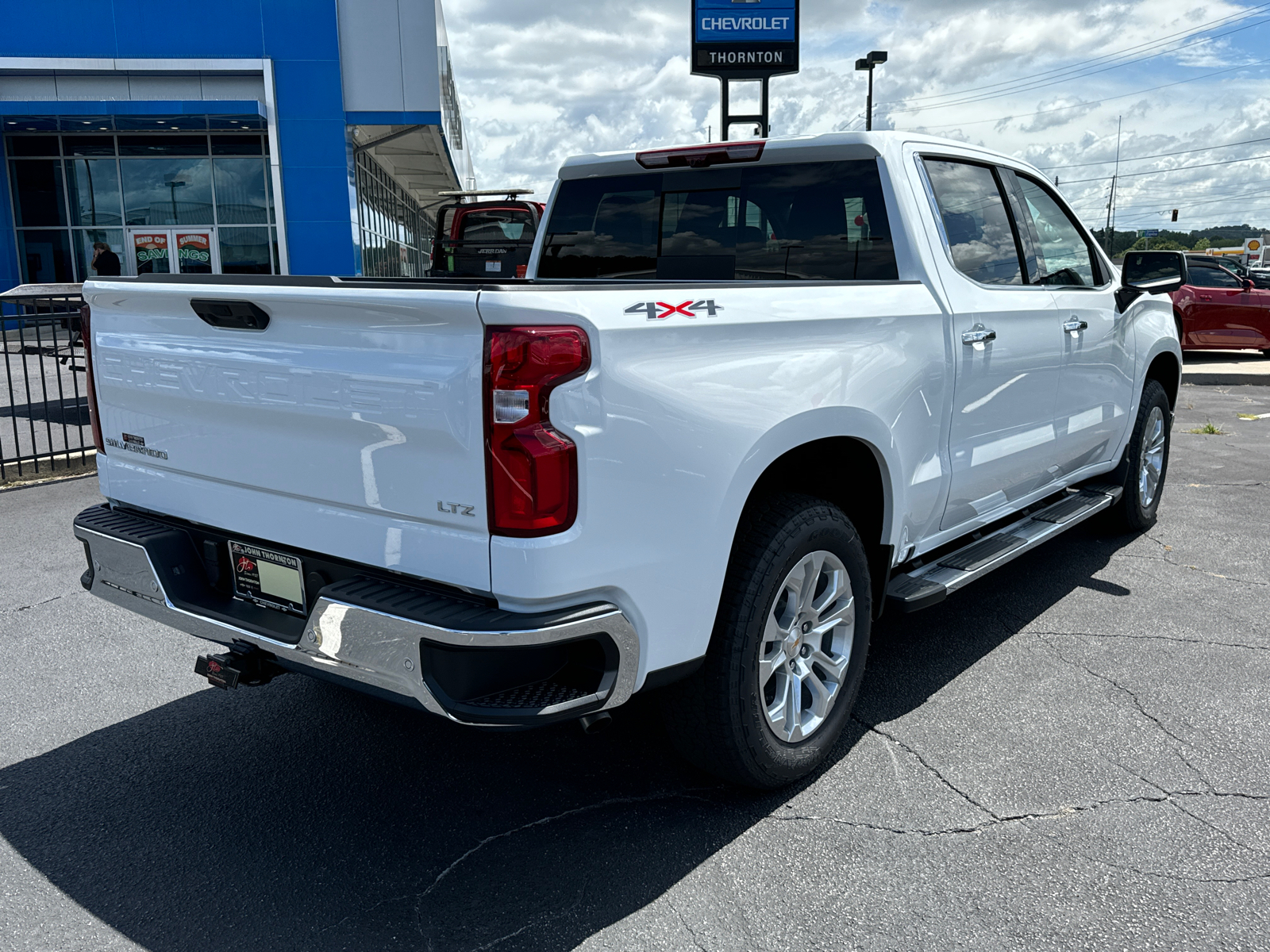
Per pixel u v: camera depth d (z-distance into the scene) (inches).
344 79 905.5
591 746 131.3
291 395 97.6
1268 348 634.2
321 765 126.9
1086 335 176.1
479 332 83.5
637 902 97.3
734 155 147.2
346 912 96.5
